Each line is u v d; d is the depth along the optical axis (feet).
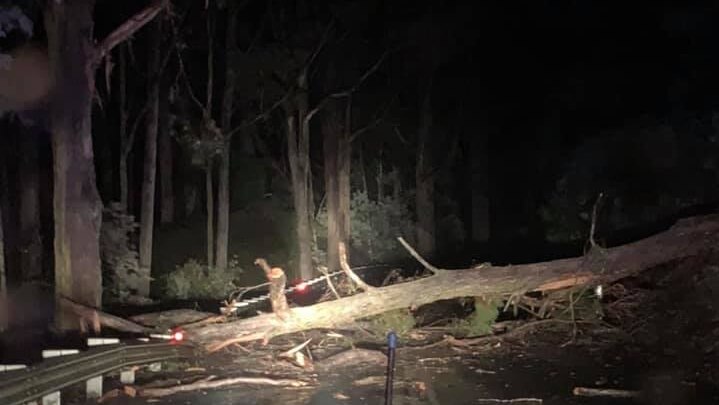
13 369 31.45
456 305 59.62
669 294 47.65
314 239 93.61
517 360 43.27
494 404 34.12
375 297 47.06
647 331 46.42
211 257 81.92
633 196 82.38
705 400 34.30
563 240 90.89
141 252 75.46
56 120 46.73
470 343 47.09
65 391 35.73
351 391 36.60
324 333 50.37
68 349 39.99
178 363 42.45
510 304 51.96
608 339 47.09
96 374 34.04
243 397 35.37
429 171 104.22
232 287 76.02
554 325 49.73
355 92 97.35
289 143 84.28
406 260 99.60
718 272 45.09
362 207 103.35
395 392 36.32
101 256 69.36
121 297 67.56
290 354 43.32
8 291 63.46
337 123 91.15
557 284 47.91
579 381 38.17
